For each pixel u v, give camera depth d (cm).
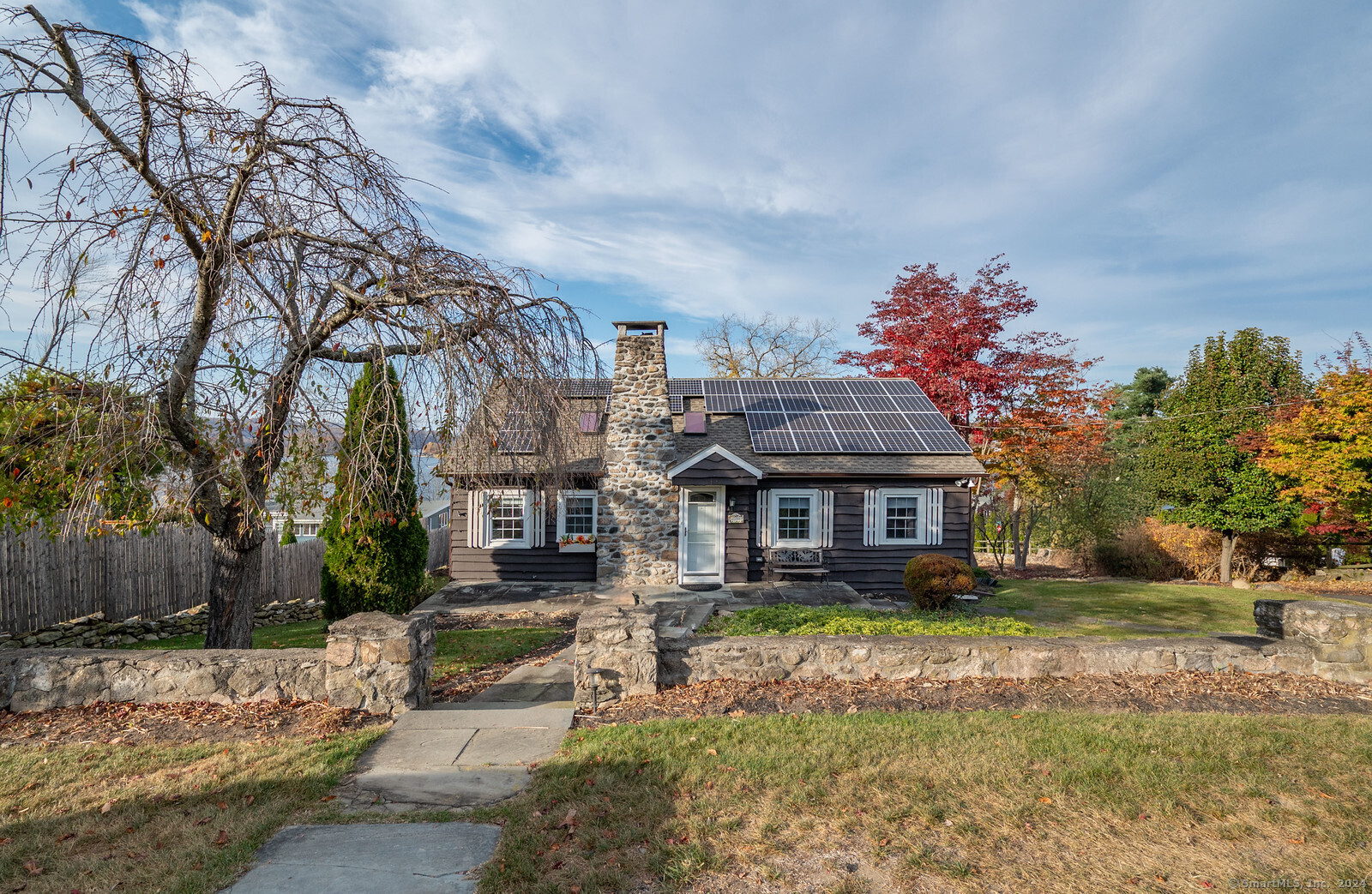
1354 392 1553
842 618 827
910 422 1625
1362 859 341
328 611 1075
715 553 1487
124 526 618
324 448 676
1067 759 454
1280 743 484
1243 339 1841
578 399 1762
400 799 415
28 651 593
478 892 314
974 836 362
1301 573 1906
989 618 881
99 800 406
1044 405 2058
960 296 2058
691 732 509
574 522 1552
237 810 393
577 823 379
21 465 589
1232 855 346
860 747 474
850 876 328
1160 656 673
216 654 595
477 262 656
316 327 628
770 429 1580
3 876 328
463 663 865
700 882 323
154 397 544
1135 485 2167
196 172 579
